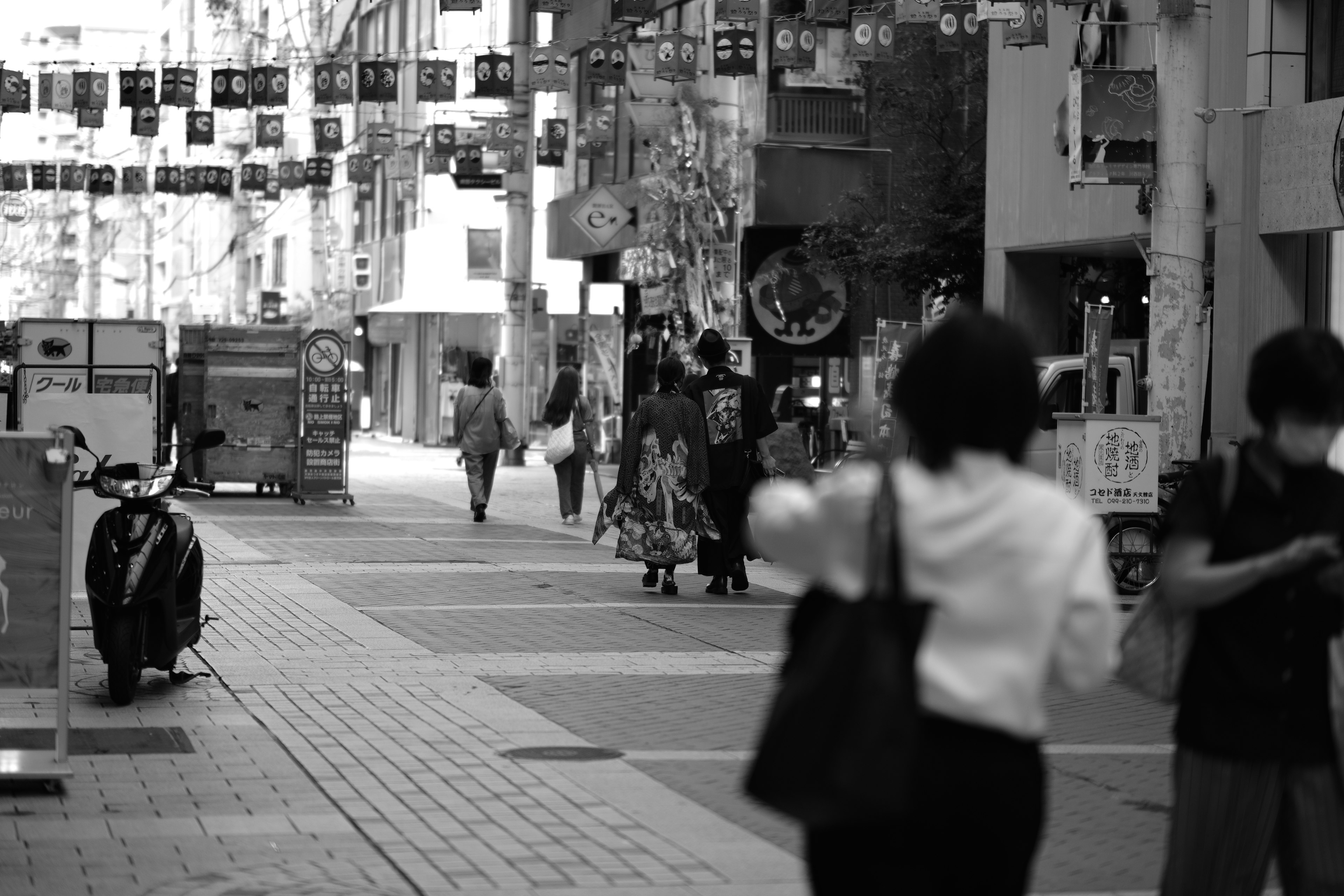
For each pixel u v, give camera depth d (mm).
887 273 35344
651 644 16562
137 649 13023
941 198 35062
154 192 52344
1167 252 22469
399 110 69125
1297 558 5730
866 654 4539
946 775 4711
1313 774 5965
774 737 4566
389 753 11445
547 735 12094
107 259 127562
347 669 14898
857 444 23469
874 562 4754
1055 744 12188
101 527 13242
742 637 17062
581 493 30984
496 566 23359
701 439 20266
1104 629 4773
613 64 32156
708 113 41844
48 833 9312
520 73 47469
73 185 51375
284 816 9719
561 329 60281
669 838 9242
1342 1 24453
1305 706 5965
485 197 65750
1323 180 23344
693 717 12844
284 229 87875
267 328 36250
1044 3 24000
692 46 29203
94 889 8211
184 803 10008
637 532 20344
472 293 63688
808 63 27062
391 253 72125
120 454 17375
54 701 13242
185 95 35438
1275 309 24672
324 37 71500
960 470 4840
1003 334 4875
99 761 11117
